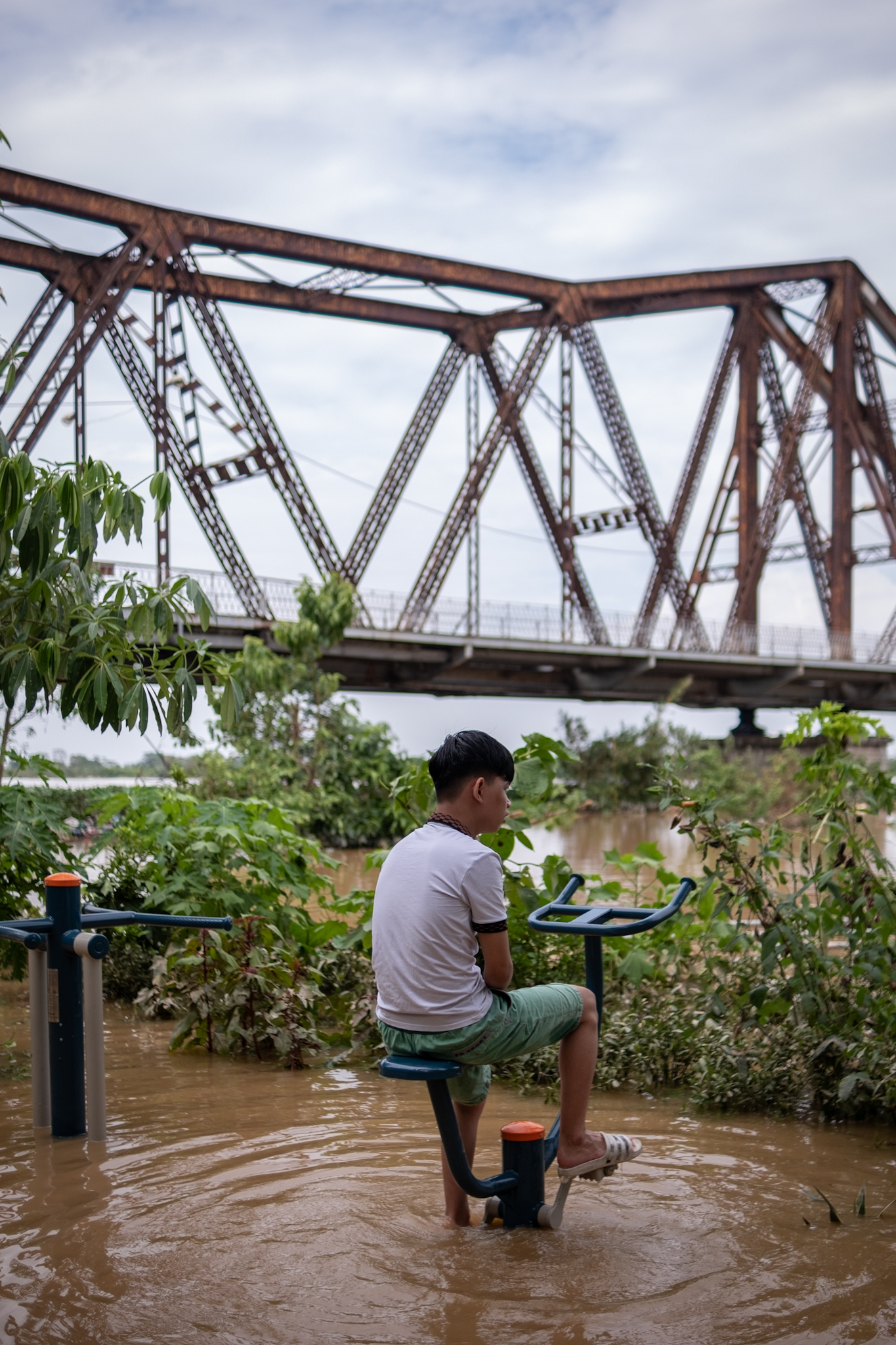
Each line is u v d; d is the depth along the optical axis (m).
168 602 4.20
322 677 19.52
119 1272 2.62
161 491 4.24
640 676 33.28
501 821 2.94
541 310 30.59
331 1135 3.79
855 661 35.66
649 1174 3.40
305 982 5.40
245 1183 3.27
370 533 26.59
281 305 26.05
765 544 34.66
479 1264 2.66
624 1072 4.67
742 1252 2.75
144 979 6.32
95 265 23.27
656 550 31.69
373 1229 2.89
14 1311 2.42
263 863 6.25
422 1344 2.26
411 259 26.42
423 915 2.71
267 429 23.73
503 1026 2.72
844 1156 3.61
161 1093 4.39
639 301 32.06
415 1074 2.56
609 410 31.25
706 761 26.39
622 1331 2.31
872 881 4.31
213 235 23.53
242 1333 2.32
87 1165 3.42
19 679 4.00
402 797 5.14
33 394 21.28
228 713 4.40
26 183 21.36
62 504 3.90
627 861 5.85
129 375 23.91
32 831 5.95
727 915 4.30
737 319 34.47
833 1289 2.52
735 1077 4.23
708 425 33.50
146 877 6.48
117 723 4.18
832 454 37.41
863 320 38.34
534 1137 2.91
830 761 4.70
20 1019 5.77
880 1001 4.16
